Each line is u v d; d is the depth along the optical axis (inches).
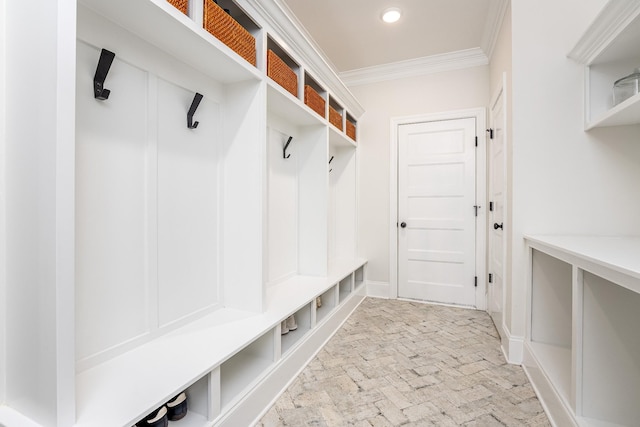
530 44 73.5
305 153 100.0
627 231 68.5
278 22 67.5
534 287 71.2
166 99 53.8
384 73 126.7
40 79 31.9
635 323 44.6
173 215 55.5
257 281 64.8
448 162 119.3
